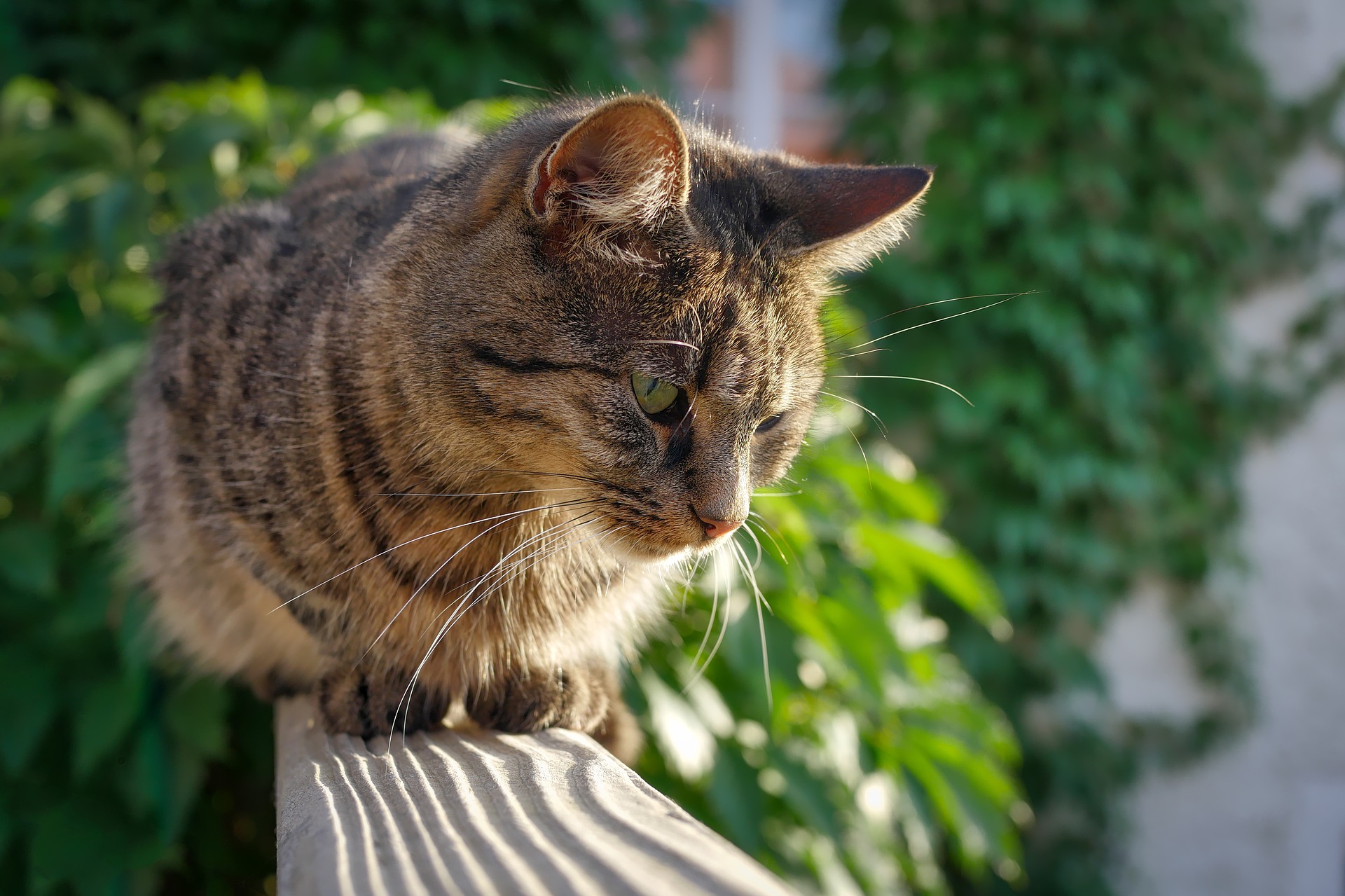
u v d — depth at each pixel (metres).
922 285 1.73
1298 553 1.88
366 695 0.73
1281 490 1.88
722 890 0.51
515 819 0.59
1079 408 1.76
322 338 0.74
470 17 1.43
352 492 0.73
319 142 1.00
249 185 0.96
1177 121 1.76
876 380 1.74
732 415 0.73
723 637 0.87
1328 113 1.80
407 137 0.94
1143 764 1.86
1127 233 1.78
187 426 0.77
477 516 0.73
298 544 0.74
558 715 0.74
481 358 0.71
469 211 0.73
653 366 0.71
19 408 0.87
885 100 1.81
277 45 1.49
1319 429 1.87
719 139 0.80
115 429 0.89
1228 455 1.83
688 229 0.72
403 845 0.57
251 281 0.78
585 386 0.72
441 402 0.72
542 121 0.75
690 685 0.87
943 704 0.96
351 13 1.46
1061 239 1.72
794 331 0.75
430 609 0.73
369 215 0.79
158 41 1.45
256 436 0.74
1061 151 1.75
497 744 0.69
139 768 0.85
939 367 1.72
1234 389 1.83
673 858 0.55
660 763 0.89
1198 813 1.89
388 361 0.72
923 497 0.96
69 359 0.90
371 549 0.73
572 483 0.73
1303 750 1.88
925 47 1.73
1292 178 1.84
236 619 0.81
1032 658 1.80
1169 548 1.84
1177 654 1.89
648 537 0.73
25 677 0.86
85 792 0.87
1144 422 1.81
